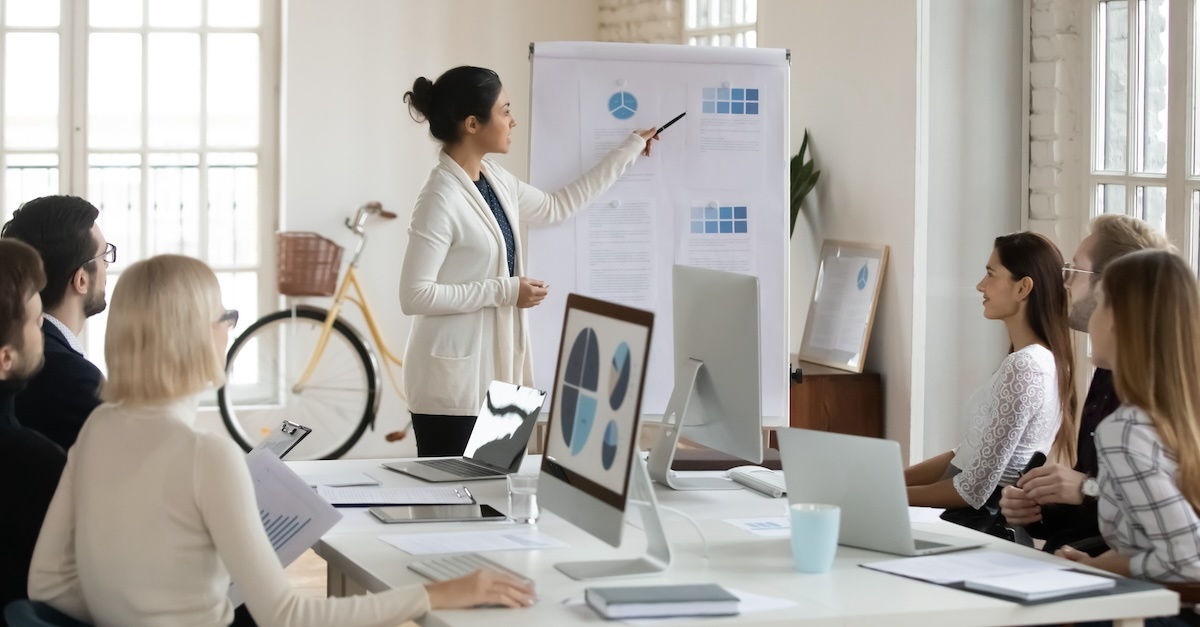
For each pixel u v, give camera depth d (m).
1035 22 4.70
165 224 6.46
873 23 4.97
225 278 6.52
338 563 2.39
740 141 4.12
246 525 2.01
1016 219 4.86
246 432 6.47
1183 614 2.38
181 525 2.02
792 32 5.52
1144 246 3.05
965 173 4.80
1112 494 2.41
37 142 6.36
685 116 4.08
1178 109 4.08
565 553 2.38
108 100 6.39
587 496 2.20
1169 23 4.12
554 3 6.82
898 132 4.84
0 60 6.30
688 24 6.41
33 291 2.31
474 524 2.64
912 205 4.77
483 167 3.81
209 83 6.45
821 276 5.33
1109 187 4.44
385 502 2.79
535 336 4.00
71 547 2.15
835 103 5.24
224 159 6.48
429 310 3.62
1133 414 2.37
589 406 2.25
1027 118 4.75
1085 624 2.51
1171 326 2.35
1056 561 2.35
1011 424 3.16
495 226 3.71
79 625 2.09
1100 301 2.46
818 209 5.40
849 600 2.04
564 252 4.01
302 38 6.44
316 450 6.54
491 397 3.38
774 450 3.65
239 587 2.01
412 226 3.66
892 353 4.92
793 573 2.24
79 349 2.93
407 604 1.98
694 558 2.35
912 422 4.81
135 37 6.38
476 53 6.69
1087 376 4.48
